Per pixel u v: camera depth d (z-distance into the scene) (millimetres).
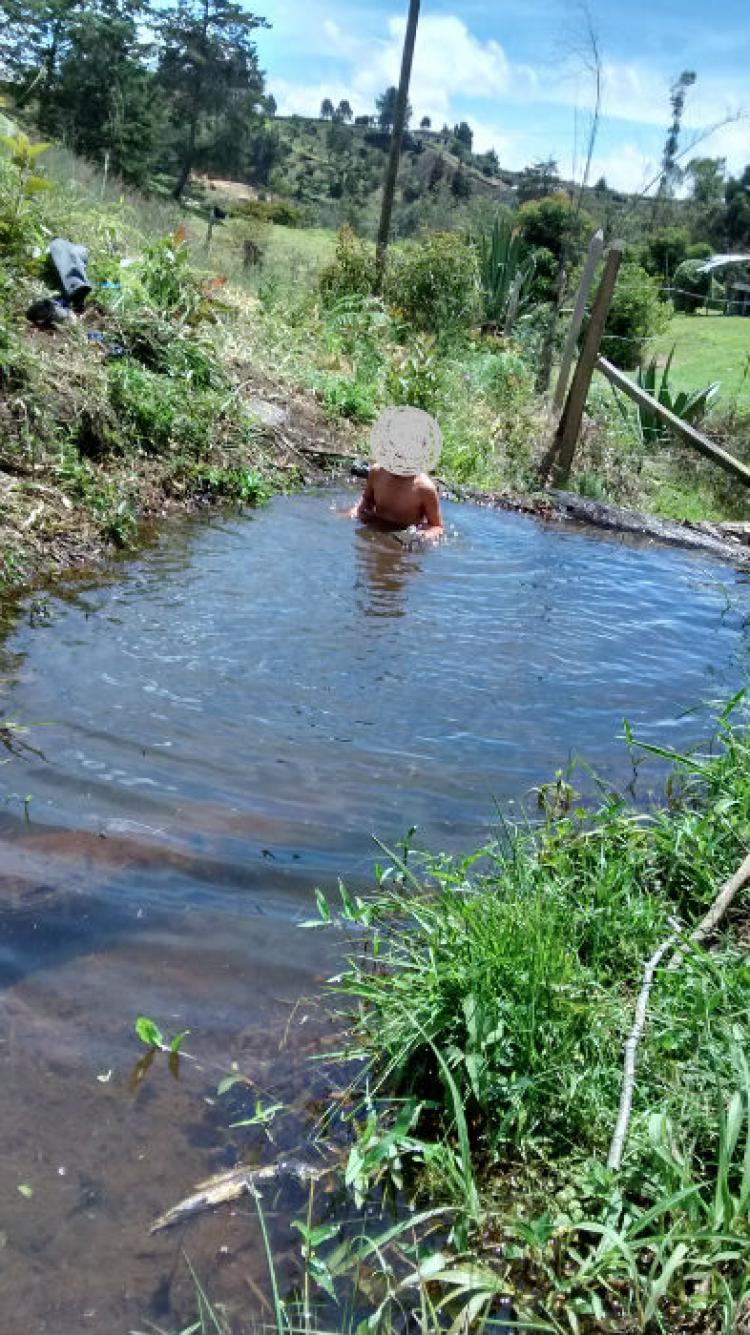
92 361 7457
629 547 8422
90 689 4457
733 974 2814
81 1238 2123
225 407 8531
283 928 3137
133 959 2922
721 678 5637
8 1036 2590
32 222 8430
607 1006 2756
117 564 6047
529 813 3930
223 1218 2223
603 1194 2273
